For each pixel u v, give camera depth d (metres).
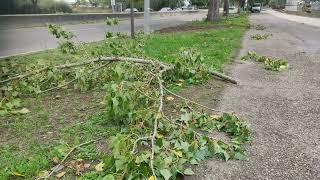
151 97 5.14
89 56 7.36
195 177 3.72
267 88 7.27
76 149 4.25
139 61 6.70
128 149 3.62
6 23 23.41
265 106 6.03
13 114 5.47
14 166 3.88
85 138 4.56
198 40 15.65
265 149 4.38
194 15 62.03
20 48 12.93
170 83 7.09
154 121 4.44
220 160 4.07
